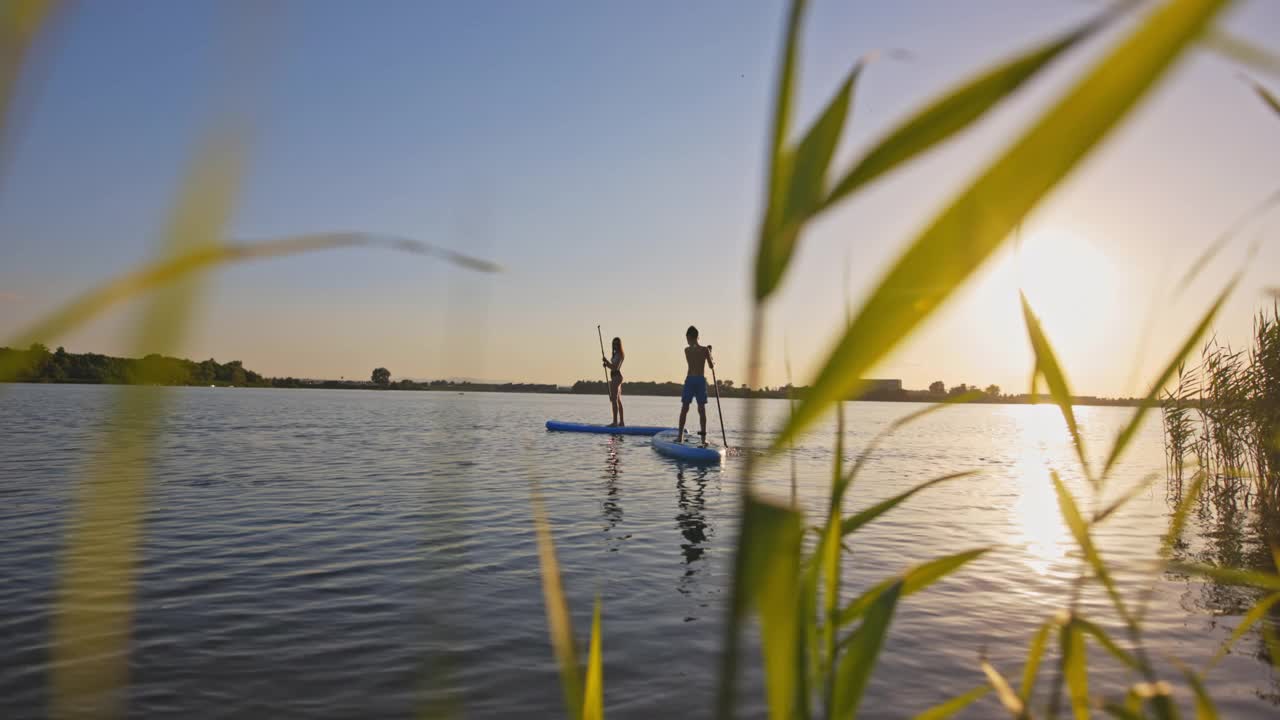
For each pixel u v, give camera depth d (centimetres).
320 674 322
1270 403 776
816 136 34
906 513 762
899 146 24
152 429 23
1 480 869
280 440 1536
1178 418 948
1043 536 643
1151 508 825
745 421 33
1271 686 316
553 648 355
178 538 585
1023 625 402
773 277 33
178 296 22
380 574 481
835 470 68
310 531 612
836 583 68
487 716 285
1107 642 85
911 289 24
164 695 299
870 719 288
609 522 674
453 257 35
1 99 18
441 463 43
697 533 626
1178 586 484
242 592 442
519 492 856
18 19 18
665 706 298
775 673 38
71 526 24
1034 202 21
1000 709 292
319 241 28
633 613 411
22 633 360
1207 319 66
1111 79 20
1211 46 19
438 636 43
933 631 390
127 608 25
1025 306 69
